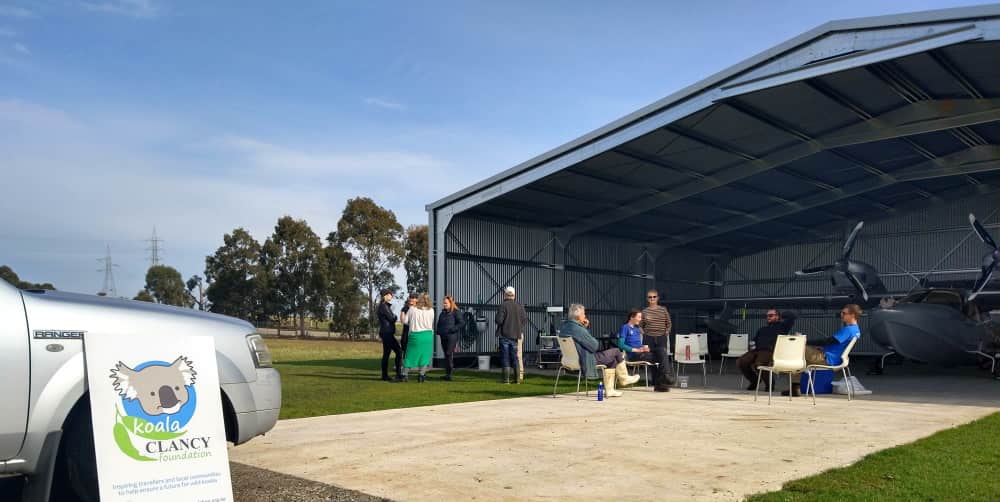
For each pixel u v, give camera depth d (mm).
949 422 8352
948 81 15055
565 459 6059
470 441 6984
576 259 25656
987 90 15383
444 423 8281
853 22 13500
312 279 58156
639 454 6277
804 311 31641
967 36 12141
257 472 5598
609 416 8906
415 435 7371
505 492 4926
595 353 11250
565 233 24828
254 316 62281
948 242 26969
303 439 7125
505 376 14508
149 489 4027
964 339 17062
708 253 32969
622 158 18922
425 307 14688
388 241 59188
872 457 6008
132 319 4582
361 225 59031
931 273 27250
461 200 20562
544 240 24359
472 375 17531
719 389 13102
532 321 23578
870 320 17984
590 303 26094
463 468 5715
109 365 4035
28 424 4105
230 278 60406
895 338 17375
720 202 24094
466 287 21531
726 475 5414
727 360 26641
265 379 5113
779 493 4770
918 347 17344
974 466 5633
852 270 21047
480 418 8734
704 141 18172
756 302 25109
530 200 21406
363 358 26594
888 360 26594
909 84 15383
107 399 3994
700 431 7602
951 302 17656
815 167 21000
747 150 19141
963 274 26312
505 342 14586
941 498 4613
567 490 4977
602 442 6910
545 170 18906
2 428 4023
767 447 6617
